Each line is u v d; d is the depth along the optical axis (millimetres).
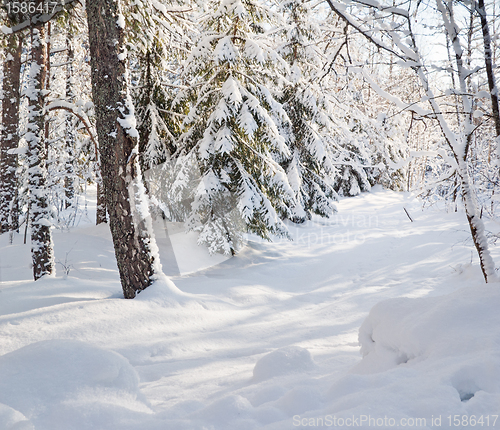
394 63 5066
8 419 1521
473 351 1705
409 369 1688
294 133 13141
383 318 2408
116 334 4516
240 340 4949
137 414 1717
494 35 4574
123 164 5359
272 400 1792
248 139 9328
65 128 11891
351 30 5703
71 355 2076
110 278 7617
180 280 7812
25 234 9734
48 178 10773
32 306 5016
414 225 13516
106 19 5160
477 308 2035
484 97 4855
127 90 5383
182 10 7938
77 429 1556
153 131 9750
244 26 9156
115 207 5441
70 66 12789
